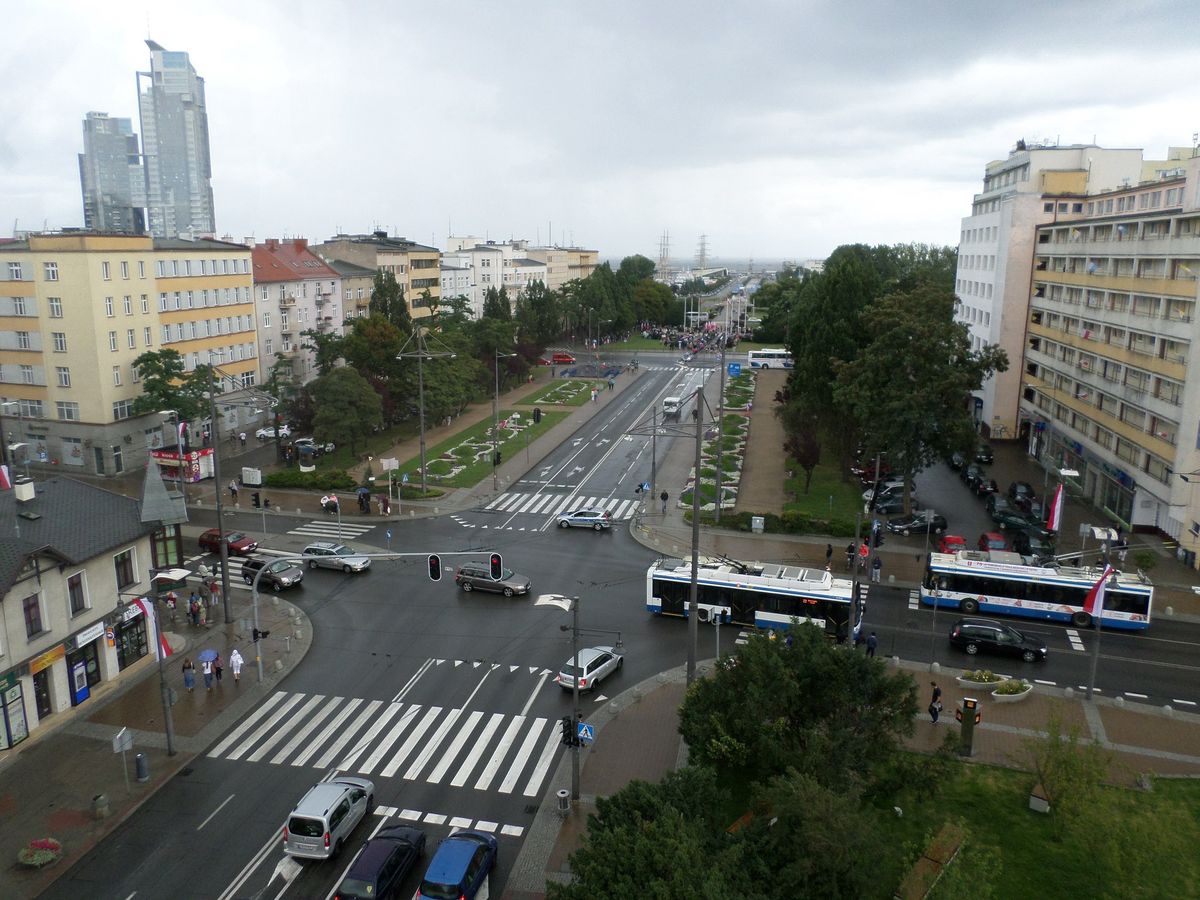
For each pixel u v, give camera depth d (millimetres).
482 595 48812
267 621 45188
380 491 68562
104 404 70500
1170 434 55219
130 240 72500
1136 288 60875
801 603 43469
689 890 17859
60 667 35188
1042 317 82188
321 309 103938
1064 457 74625
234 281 86938
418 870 25859
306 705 36438
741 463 79438
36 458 72562
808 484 69688
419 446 84125
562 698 37000
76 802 29500
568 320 165375
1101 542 56156
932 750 32719
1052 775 27656
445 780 30969
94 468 71562
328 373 79688
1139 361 59500
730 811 27891
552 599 29234
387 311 96625
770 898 20375
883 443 60156
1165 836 24281
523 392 116812
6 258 69500
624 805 22031
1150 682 39219
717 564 46344
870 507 63875
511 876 25734
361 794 28406
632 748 33031
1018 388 87188
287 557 49500
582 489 71188
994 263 88750
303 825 26062
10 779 30875
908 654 41875
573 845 27188
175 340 78750
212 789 30422
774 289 174250
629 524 62031
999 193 89562
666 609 45781
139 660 40312
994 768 31641
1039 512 62938
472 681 38562
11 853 26766
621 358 154125
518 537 59031
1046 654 41906
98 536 38094
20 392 72250
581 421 98125
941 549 56344
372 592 49250
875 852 21500
